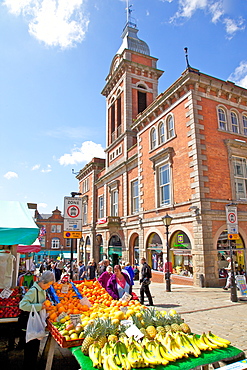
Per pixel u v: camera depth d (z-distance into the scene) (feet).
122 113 87.86
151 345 10.38
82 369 9.53
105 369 9.06
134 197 73.31
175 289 43.16
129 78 88.38
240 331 21.12
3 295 18.47
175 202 51.65
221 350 10.69
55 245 177.78
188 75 49.98
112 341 10.77
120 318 13.43
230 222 36.19
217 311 27.86
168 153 54.39
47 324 14.76
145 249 61.16
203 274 42.60
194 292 39.17
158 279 55.01
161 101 58.54
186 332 12.12
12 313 16.76
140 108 90.12
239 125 55.21
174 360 9.72
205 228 44.11
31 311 14.40
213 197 46.57
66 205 27.71
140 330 11.70
